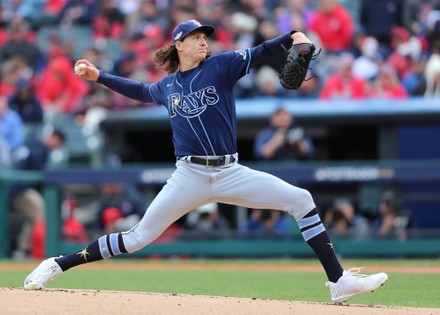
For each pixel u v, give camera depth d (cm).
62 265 2341
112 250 2311
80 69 2320
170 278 3669
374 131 5422
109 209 4894
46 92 6278
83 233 4909
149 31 6406
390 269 4012
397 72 5878
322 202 4772
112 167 4869
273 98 5584
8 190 5028
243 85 5659
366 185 4747
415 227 4797
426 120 5019
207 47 2245
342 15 6012
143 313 1947
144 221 2275
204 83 2198
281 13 6412
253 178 2233
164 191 2261
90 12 7200
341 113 5128
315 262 4503
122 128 5453
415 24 6109
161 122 5397
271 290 3138
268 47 2198
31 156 5269
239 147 5550
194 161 2216
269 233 4734
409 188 4744
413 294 2922
